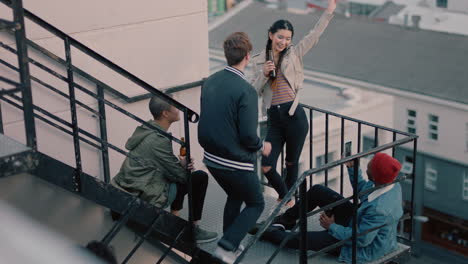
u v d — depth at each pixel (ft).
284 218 14.33
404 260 14.20
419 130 118.93
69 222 14.49
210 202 16.21
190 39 17.93
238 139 11.93
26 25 14.53
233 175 12.09
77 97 15.85
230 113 11.70
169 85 17.71
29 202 13.66
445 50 126.41
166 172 13.69
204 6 18.03
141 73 17.01
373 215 13.14
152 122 13.80
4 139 10.70
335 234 13.28
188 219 14.20
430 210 119.24
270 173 14.75
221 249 12.44
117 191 12.46
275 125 14.70
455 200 115.85
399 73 123.13
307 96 108.99
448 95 114.93
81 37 15.58
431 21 150.61
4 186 13.19
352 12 183.83
